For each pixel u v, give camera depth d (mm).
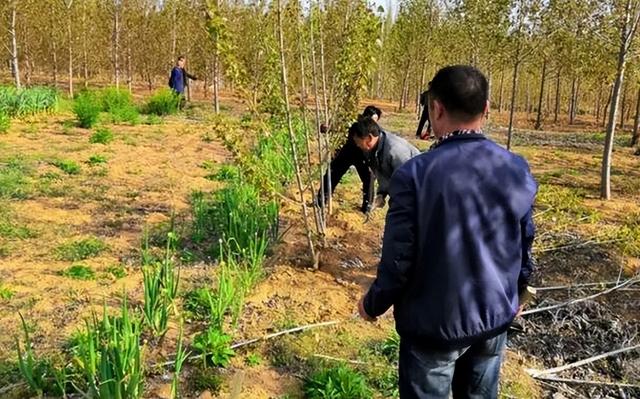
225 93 31578
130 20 25812
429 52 25172
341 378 4094
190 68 27188
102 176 9719
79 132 14266
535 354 4973
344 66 6332
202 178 9969
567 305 5727
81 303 5066
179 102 19656
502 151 2531
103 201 8258
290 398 4016
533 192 2539
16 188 8516
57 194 8430
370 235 7340
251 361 4375
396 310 2643
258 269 5449
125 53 28062
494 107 39750
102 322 4312
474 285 2465
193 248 6508
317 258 6129
